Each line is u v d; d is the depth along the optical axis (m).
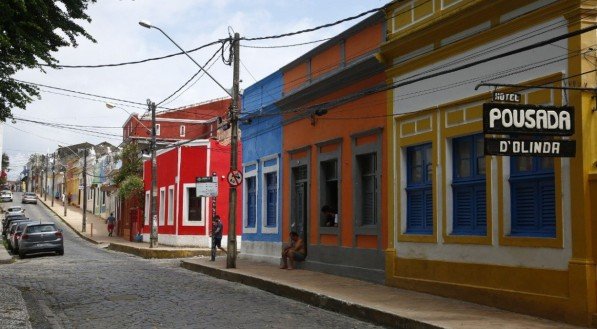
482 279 11.98
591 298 9.65
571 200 10.03
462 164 13.02
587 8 10.02
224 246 32.47
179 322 11.29
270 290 15.94
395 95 15.04
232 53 20.58
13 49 12.71
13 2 11.84
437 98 13.53
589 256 9.75
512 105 9.47
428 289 13.51
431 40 13.75
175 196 34.31
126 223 45.78
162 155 37.50
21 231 31.14
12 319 11.03
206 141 33.25
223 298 14.63
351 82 17.03
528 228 11.12
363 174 16.83
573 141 9.77
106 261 26.88
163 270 22.33
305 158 19.81
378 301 12.41
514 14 11.45
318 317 12.04
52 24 13.30
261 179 23.25
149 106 31.44
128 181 41.62
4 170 94.88
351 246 16.91
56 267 23.44
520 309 10.92
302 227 20.25
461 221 12.95
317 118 19.06
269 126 22.62
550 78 10.55
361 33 16.89
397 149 14.91
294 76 20.70
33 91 14.43
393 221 14.99
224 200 33.00
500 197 11.61
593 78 10.08
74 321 11.59
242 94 25.14
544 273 10.51
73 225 57.91
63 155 102.25
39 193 115.94
